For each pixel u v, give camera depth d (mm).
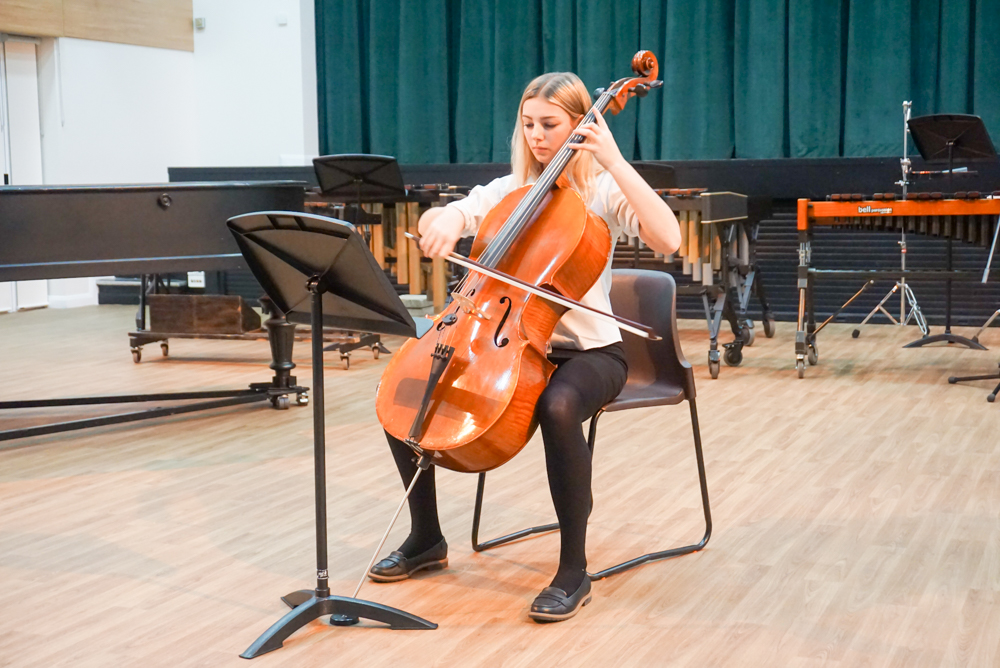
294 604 2053
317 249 1765
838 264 6242
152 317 5156
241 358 5234
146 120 7836
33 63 7246
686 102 6676
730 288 4988
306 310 1993
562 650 1839
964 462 3086
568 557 2012
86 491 2881
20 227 3201
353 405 4035
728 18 6590
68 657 1834
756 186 6270
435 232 1861
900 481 2891
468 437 1812
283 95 7836
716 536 2447
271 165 7957
